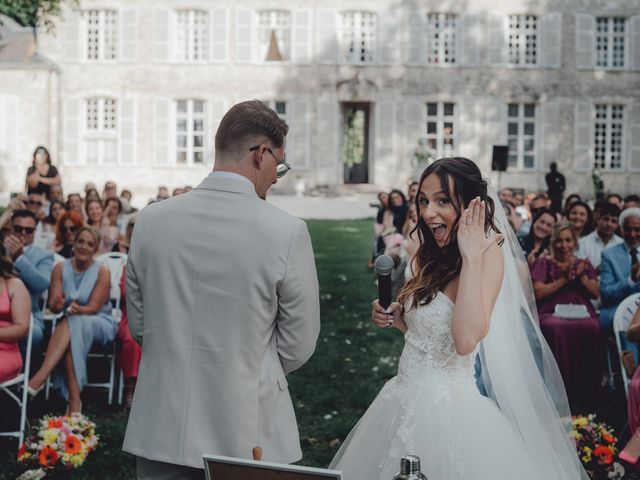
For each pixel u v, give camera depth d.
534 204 14.59
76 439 5.46
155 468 3.19
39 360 7.22
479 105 33.88
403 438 3.38
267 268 3.14
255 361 3.15
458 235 3.36
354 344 9.42
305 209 29.69
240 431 3.09
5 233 8.00
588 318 7.11
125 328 6.98
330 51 33.56
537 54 34.06
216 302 3.15
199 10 33.59
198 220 3.21
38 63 32.38
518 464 3.38
